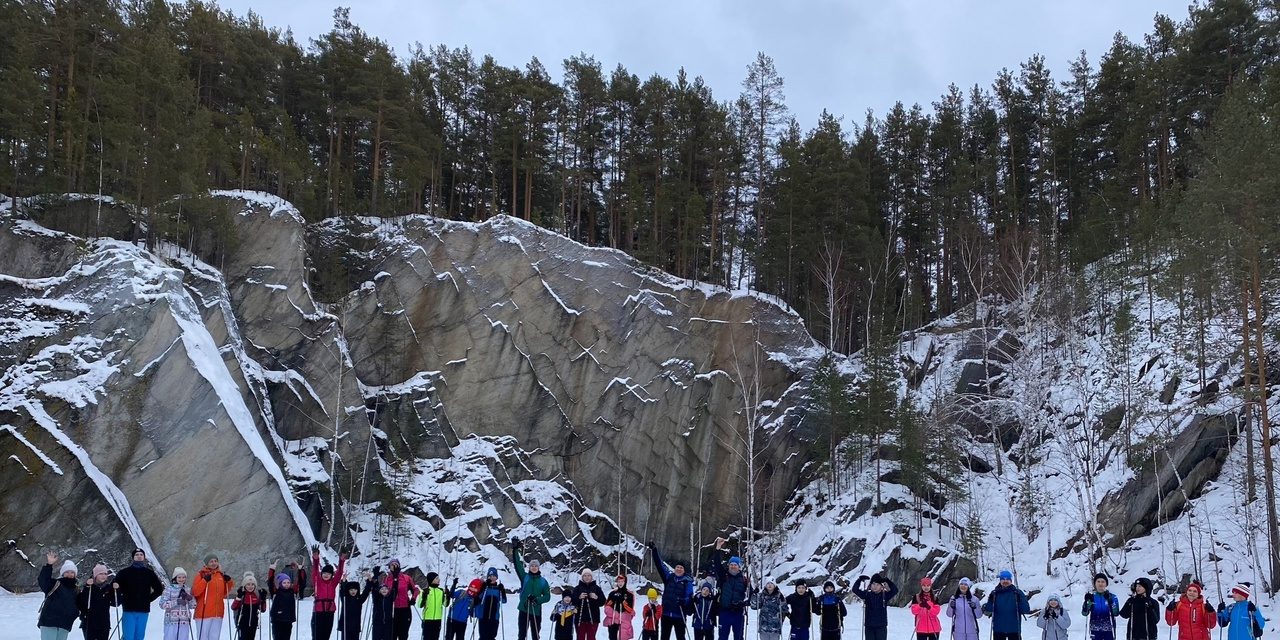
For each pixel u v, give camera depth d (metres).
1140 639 17.83
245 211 45.88
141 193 42.69
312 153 58.16
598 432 49.19
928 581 18.11
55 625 14.69
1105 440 43.59
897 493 46.12
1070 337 48.66
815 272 59.00
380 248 50.03
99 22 49.62
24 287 35.00
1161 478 39.03
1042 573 38.88
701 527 49.16
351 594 17.59
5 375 32.06
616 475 48.94
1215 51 57.22
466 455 46.16
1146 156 58.34
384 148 57.75
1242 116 34.00
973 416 50.72
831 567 42.44
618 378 50.25
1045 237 58.59
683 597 18.12
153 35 50.12
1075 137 65.12
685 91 63.50
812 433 51.56
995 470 47.75
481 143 62.09
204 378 34.06
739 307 53.75
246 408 36.56
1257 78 54.75
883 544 42.03
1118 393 44.41
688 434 50.44
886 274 58.50
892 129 72.00
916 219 68.25
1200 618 17.00
